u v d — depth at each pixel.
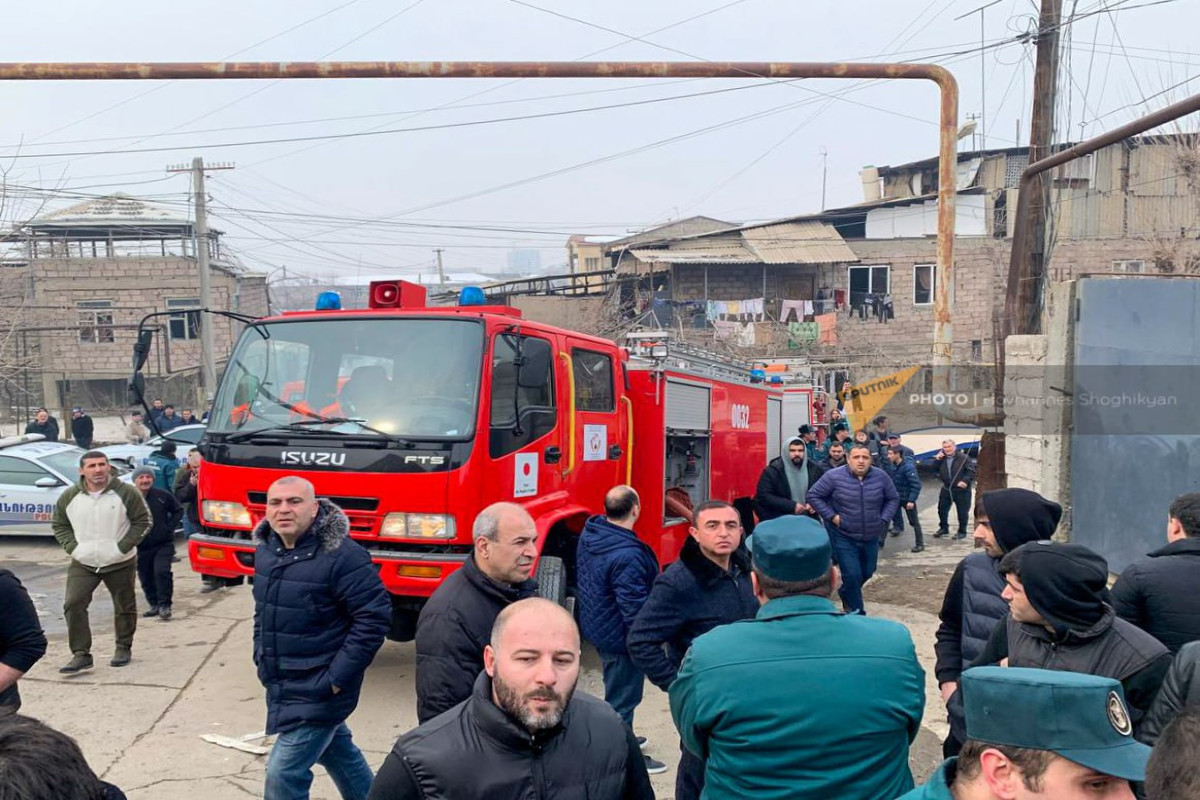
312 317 6.95
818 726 2.74
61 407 36.09
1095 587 3.06
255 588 4.42
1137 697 3.03
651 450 8.82
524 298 34.62
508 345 6.73
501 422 6.54
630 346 9.01
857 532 8.26
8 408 35.84
